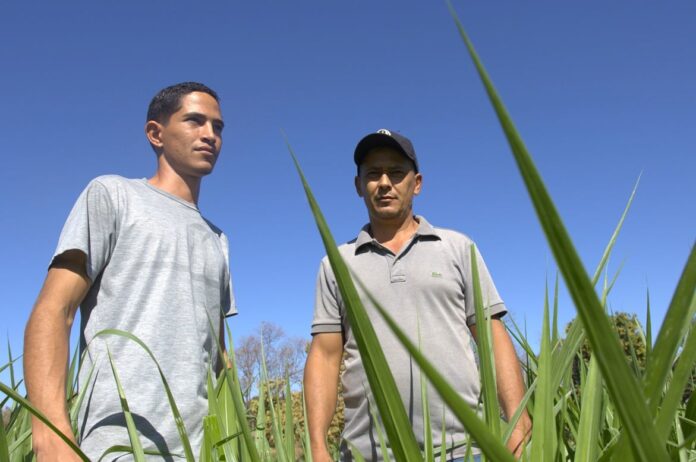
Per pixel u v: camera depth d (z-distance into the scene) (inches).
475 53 13.0
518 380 98.0
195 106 96.4
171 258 88.2
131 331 82.7
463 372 100.9
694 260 16.1
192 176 98.7
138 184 91.7
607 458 28.8
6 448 38.1
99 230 82.4
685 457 53.7
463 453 92.4
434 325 102.8
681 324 16.3
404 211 113.5
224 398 70.7
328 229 18.7
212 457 58.1
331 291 115.6
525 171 12.6
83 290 80.0
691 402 46.5
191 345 86.8
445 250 108.3
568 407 68.8
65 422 70.4
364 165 113.9
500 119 12.7
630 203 37.3
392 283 105.6
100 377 79.7
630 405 12.3
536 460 30.4
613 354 12.4
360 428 102.2
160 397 81.4
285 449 66.1
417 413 96.1
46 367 71.9
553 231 12.5
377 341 19.4
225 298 102.2
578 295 12.5
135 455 49.4
